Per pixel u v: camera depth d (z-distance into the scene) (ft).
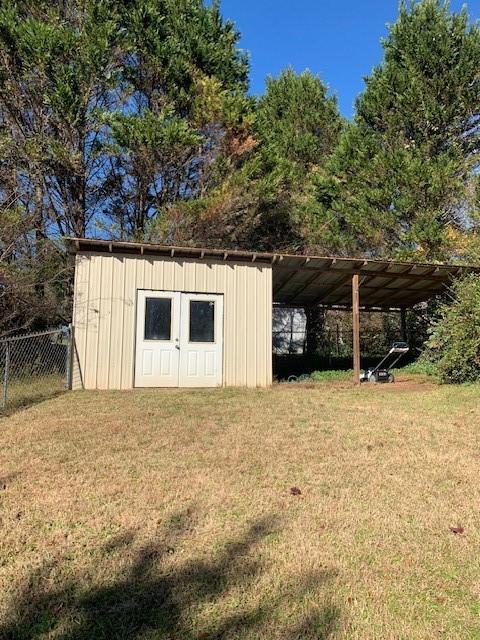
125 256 35.47
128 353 34.78
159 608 8.89
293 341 68.39
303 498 13.91
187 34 56.59
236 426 21.80
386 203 59.11
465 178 55.93
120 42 49.03
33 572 9.93
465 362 36.35
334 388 36.04
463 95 57.11
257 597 9.23
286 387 36.47
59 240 47.80
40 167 47.16
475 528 12.32
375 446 19.21
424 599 9.33
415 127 60.08
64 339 37.88
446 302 47.83
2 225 41.68
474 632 8.41
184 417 23.43
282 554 10.76
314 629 8.38
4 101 46.60
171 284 36.17
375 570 10.28
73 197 52.19
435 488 14.94
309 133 78.43
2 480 14.79
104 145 48.75
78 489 14.11
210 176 55.21
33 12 48.91
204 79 54.70
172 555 10.68
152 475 15.34
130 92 50.65
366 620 8.65
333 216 63.77
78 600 9.08
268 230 63.57
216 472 15.75
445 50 57.62
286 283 47.16
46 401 27.84
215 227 53.21
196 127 54.03
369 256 64.08
